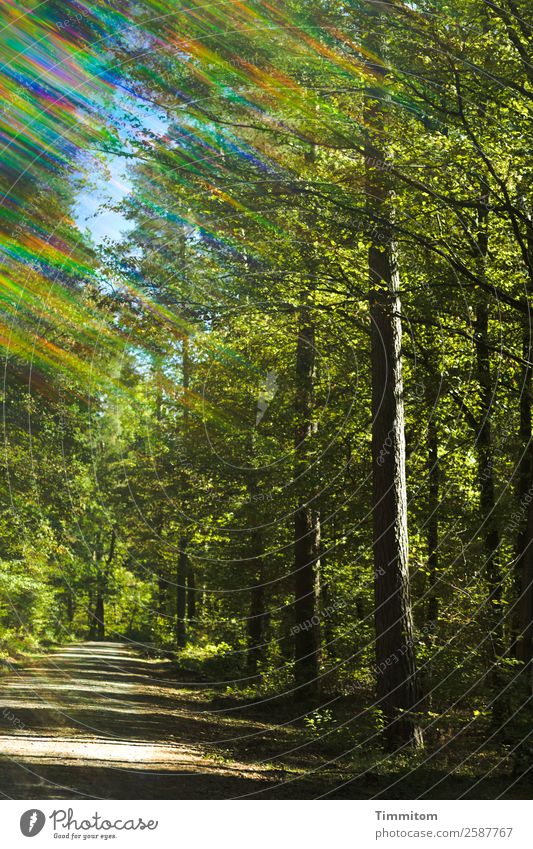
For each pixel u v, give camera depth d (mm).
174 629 29281
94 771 9734
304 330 17719
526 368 13492
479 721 12070
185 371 22547
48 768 9641
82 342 19609
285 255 14734
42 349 19125
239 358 21000
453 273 13336
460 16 11922
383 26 12055
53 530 21516
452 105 12797
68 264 16062
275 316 17391
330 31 12164
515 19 11422
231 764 11148
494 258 13438
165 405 24484
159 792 8953
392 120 12102
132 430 25812
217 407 21344
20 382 19250
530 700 10102
